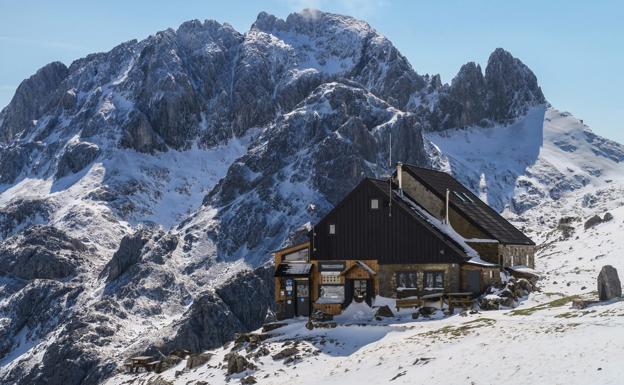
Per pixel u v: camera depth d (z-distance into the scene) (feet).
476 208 279.49
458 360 149.79
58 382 486.79
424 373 147.74
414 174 262.47
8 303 613.11
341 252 238.68
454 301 215.92
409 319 214.69
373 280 234.17
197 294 583.58
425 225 233.76
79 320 541.34
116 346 514.68
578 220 436.76
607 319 157.79
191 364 205.98
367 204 238.07
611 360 126.72
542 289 239.30
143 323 563.48
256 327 537.24
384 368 160.97
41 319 586.86
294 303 241.14
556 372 128.06
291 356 188.34
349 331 202.28
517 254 274.57
